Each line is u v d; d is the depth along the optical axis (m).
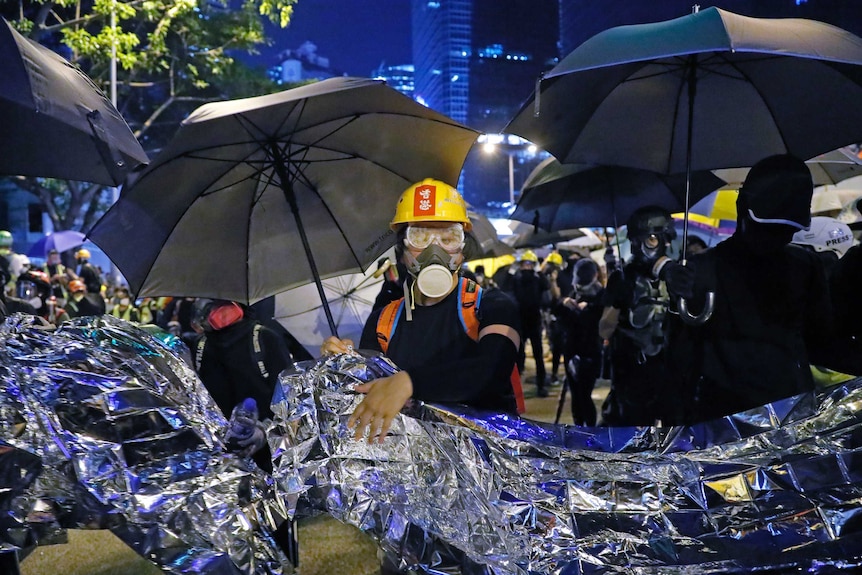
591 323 5.43
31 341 1.87
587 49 2.34
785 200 2.21
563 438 2.13
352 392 2.02
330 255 2.98
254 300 2.96
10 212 34.56
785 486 2.03
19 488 1.74
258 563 1.88
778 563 1.88
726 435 2.16
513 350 2.22
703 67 2.95
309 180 2.83
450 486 2.01
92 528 1.81
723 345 2.35
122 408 1.84
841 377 3.54
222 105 2.27
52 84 2.21
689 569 1.88
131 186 2.47
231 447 2.30
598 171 5.02
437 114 2.57
